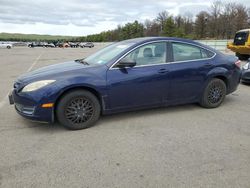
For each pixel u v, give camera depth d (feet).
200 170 9.36
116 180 8.74
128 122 14.46
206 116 15.46
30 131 13.16
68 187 8.37
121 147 11.27
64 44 220.23
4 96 20.77
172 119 14.93
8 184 8.52
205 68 16.14
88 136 12.53
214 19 231.30
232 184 8.51
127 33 306.14
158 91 14.90
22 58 66.64
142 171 9.29
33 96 12.42
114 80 13.64
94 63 14.70
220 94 17.12
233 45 54.60
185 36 227.81
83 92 13.19
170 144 11.55
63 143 11.72
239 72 17.99
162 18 285.02
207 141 11.87
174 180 8.73
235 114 15.84
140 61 14.43
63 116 12.96
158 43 14.98
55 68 14.39
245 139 12.09
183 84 15.60
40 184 8.53
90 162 9.96
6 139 12.14
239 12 220.43
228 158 10.26
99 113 13.89
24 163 9.90
